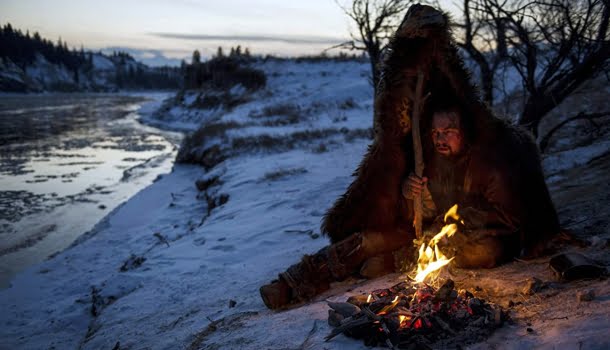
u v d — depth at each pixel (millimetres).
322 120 26578
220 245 8367
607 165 7168
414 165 4176
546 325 2943
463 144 3916
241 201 11594
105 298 7133
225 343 4023
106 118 54844
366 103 32781
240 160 17078
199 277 7051
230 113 35281
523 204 3895
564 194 6262
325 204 10000
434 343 2980
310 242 7621
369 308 3346
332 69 48125
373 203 4250
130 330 5605
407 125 4004
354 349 3129
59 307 7758
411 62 3680
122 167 22812
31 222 13891
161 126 45594
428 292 3363
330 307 3789
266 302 4645
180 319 5461
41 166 23031
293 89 42969
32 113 61062
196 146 21875
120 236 11656
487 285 3766
